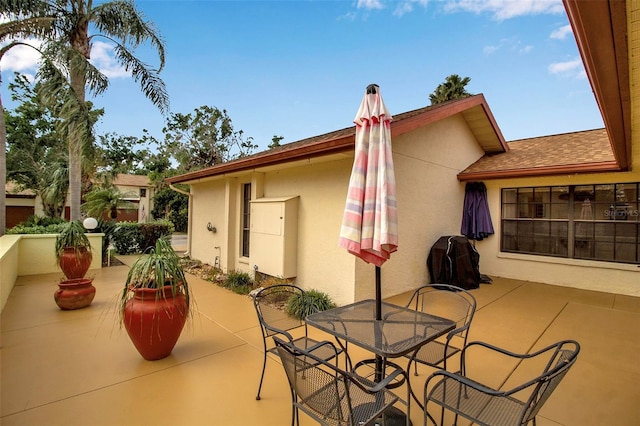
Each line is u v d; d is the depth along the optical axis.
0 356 3.46
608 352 3.78
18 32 8.01
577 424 2.48
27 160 17.02
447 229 7.52
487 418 1.91
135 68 9.34
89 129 7.97
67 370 3.17
